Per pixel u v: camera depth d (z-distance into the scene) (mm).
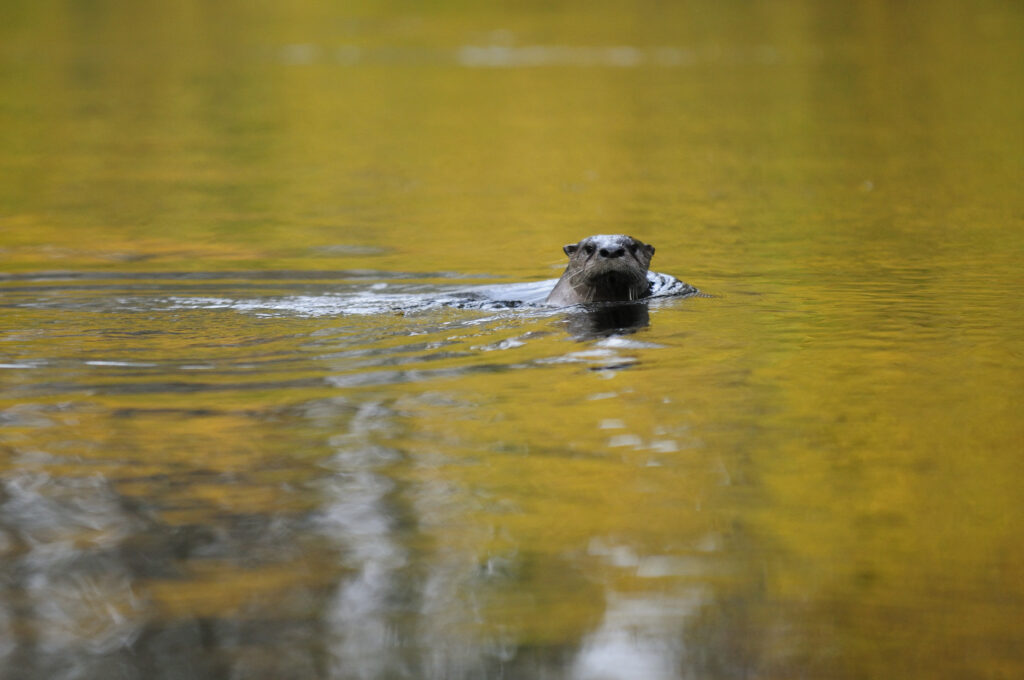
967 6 177625
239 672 12672
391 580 14648
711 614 13867
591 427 20391
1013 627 13484
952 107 94812
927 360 25016
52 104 100000
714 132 84625
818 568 14859
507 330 28562
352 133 86312
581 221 52031
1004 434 19734
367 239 47500
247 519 16391
